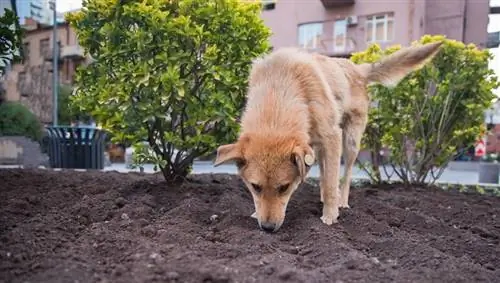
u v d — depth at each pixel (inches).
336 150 55.6
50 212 53.6
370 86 83.0
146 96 59.7
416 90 81.7
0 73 70.2
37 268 36.2
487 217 62.2
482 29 274.4
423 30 269.7
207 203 59.1
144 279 34.5
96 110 61.4
